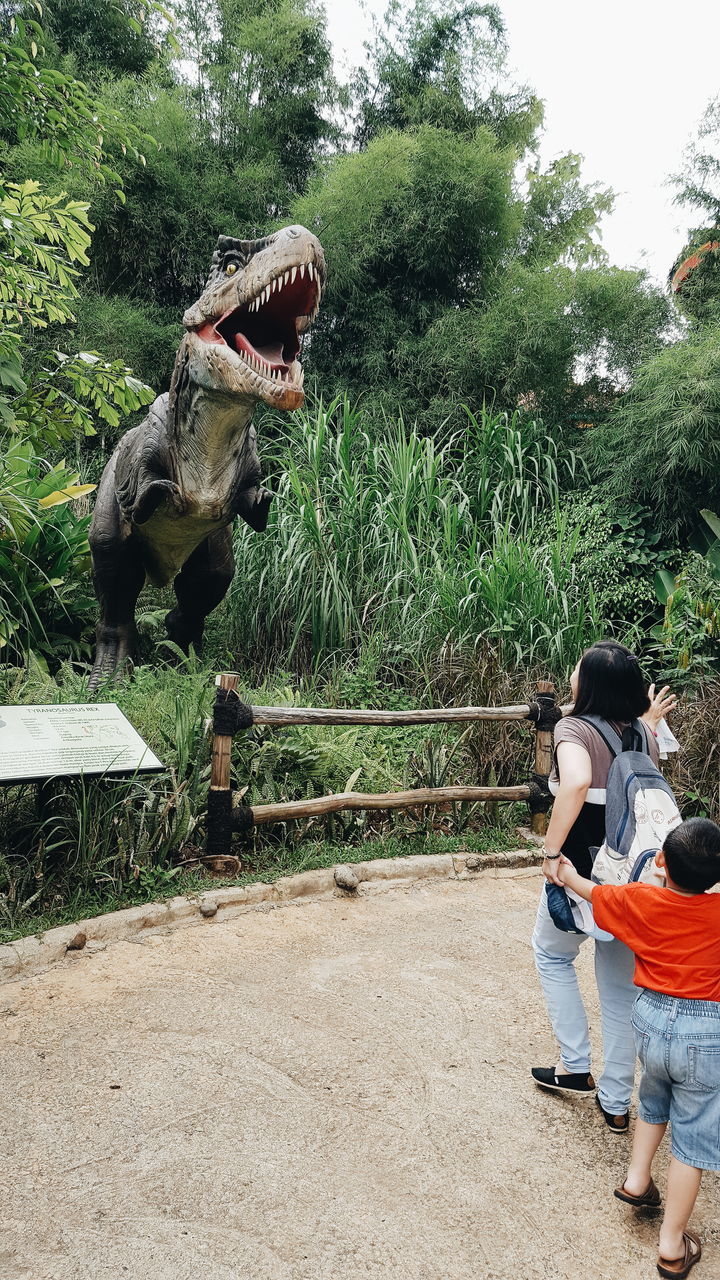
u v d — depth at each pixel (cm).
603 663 266
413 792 513
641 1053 218
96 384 675
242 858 461
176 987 336
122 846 406
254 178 1135
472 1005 339
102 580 669
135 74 1251
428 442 884
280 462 880
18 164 1010
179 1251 204
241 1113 259
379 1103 270
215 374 538
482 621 705
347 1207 223
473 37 1233
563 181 1277
